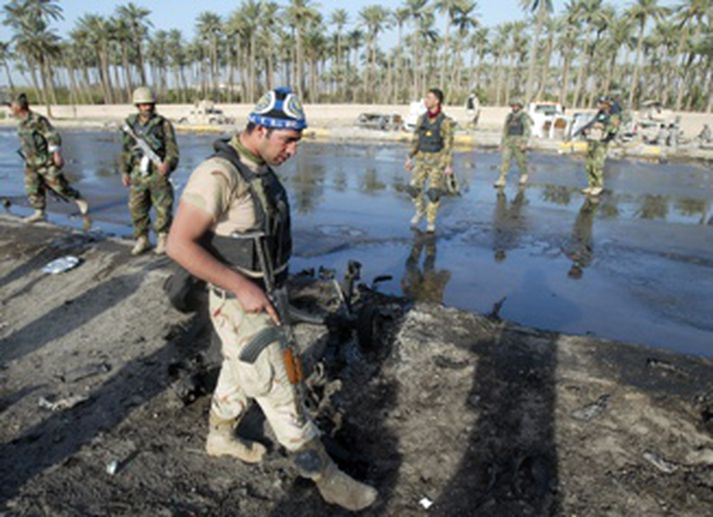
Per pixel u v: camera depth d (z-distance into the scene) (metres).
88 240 6.03
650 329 4.35
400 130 25.64
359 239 6.81
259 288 1.94
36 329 4.02
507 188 10.65
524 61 85.75
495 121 39.38
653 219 8.14
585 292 5.11
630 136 21.27
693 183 11.64
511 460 2.57
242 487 2.43
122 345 3.73
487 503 2.32
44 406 3.03
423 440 2.72
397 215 8.19
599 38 63.25
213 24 75.06
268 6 67.44
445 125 6.73
